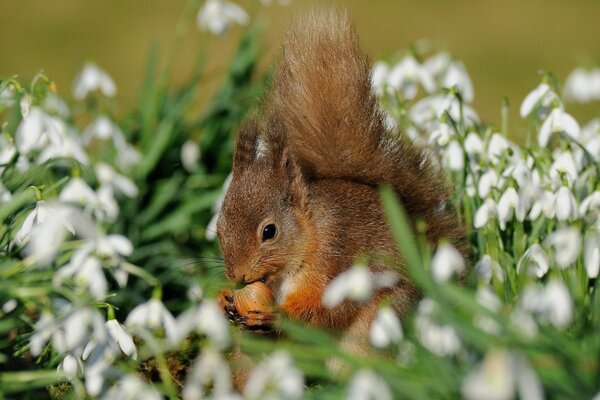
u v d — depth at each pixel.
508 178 9.80
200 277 11.47
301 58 10.54
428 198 10.35
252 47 15.13
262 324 9.74
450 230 10.09
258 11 17.08
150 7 29.58
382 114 10.70
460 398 6.30
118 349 8.29
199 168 14.12
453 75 12.99
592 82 15.18
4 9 29.36
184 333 8.30
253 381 6.48
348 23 10.57
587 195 10.41
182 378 9.65
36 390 8.37
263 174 10.41
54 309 8.91
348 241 10.13
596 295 8.16
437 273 7.64
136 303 11.64
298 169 10.28
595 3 30.27
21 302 8.22
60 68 25.47
